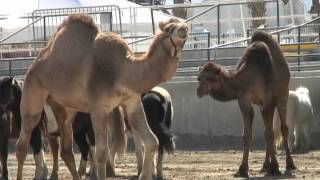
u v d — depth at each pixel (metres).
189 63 30.06
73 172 14.71
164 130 17.31
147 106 17.23
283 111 18.92
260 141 26.58
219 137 27.47
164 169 19.91
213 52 30.22
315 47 30.20
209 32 31.59
